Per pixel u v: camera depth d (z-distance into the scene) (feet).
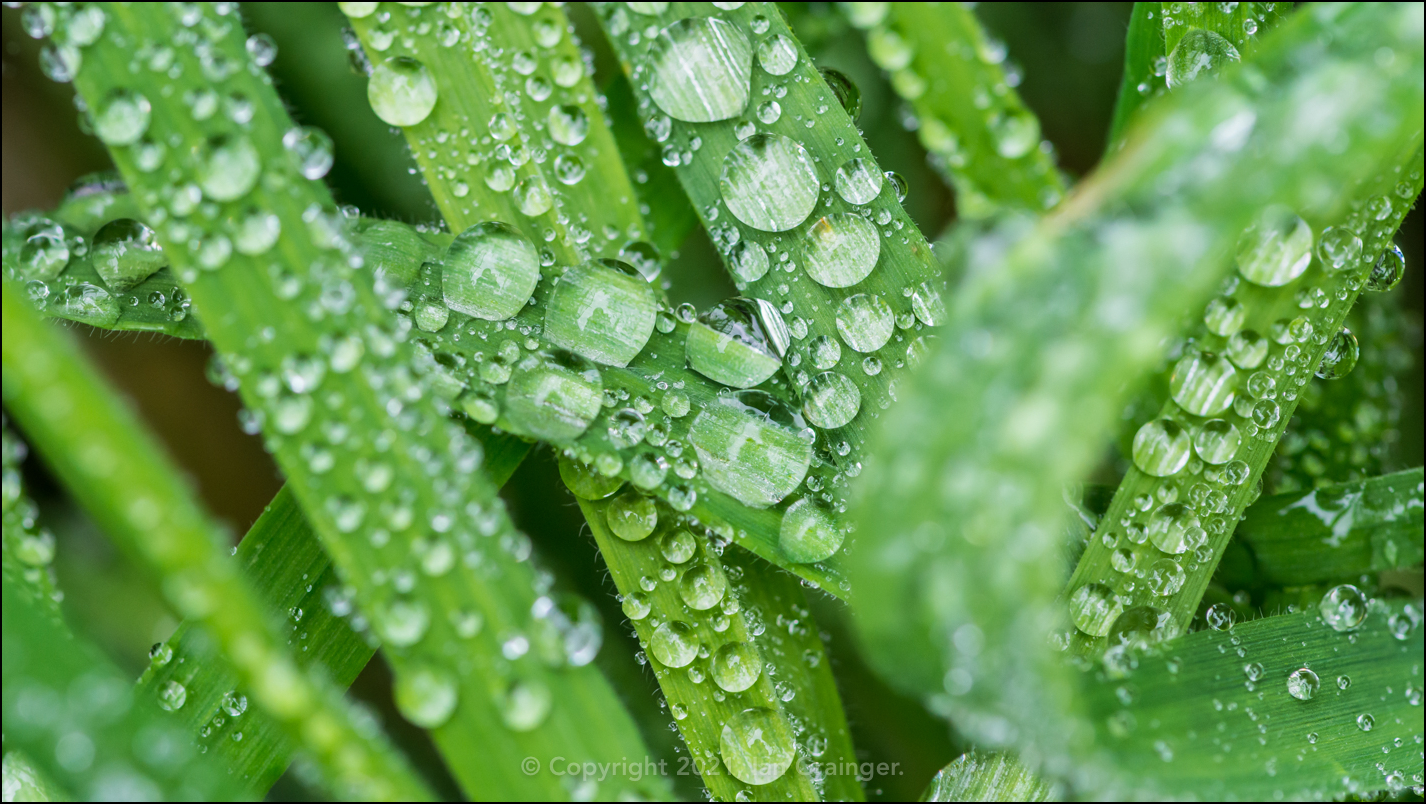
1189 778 0.51
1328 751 0.52
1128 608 0.53
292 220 0.51
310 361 0.51
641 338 0.53
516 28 0.54
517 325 0.53
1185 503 0.53
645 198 0.57
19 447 0.52
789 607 0.55
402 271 0.53
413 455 0.51
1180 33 0.55
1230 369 0.53
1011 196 0.54
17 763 0.51
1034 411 0.48
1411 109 0.49
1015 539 0.48
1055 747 0.49
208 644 0.53
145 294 0.54
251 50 0.52
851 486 0.53
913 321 0.53
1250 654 0.52
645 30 0.53
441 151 0.53
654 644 0.53
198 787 0.50
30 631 0.50
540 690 0.51
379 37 0.53
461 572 0.51
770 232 0.53
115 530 0.50
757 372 0.53
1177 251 0.48
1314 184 0.49
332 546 0.51
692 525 0.53
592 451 0.52
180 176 0.51
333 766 0.49
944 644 0.48
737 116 0.53
